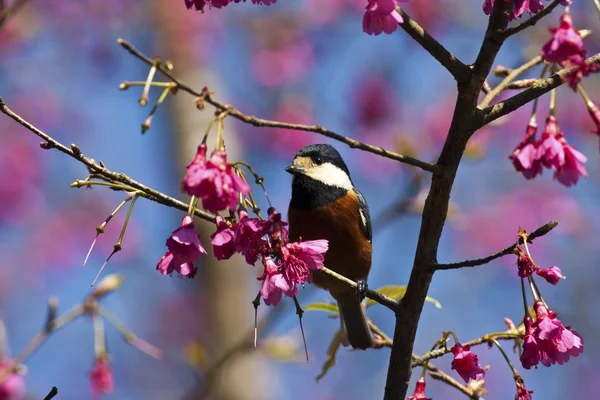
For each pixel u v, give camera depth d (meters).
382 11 4.90
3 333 7.79
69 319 7.65
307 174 7.83
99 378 7.60
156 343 15.27
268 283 5.08
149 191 5.25
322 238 7.80
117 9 14.79
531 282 5.27
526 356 5.20
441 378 6.49
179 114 14.98
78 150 5.20
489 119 5.44
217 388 13.69
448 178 5.46
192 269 5.01
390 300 5.70
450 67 5.41
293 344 10.55
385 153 5.18
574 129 14.48
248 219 4.97
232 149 14.54
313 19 15.20
